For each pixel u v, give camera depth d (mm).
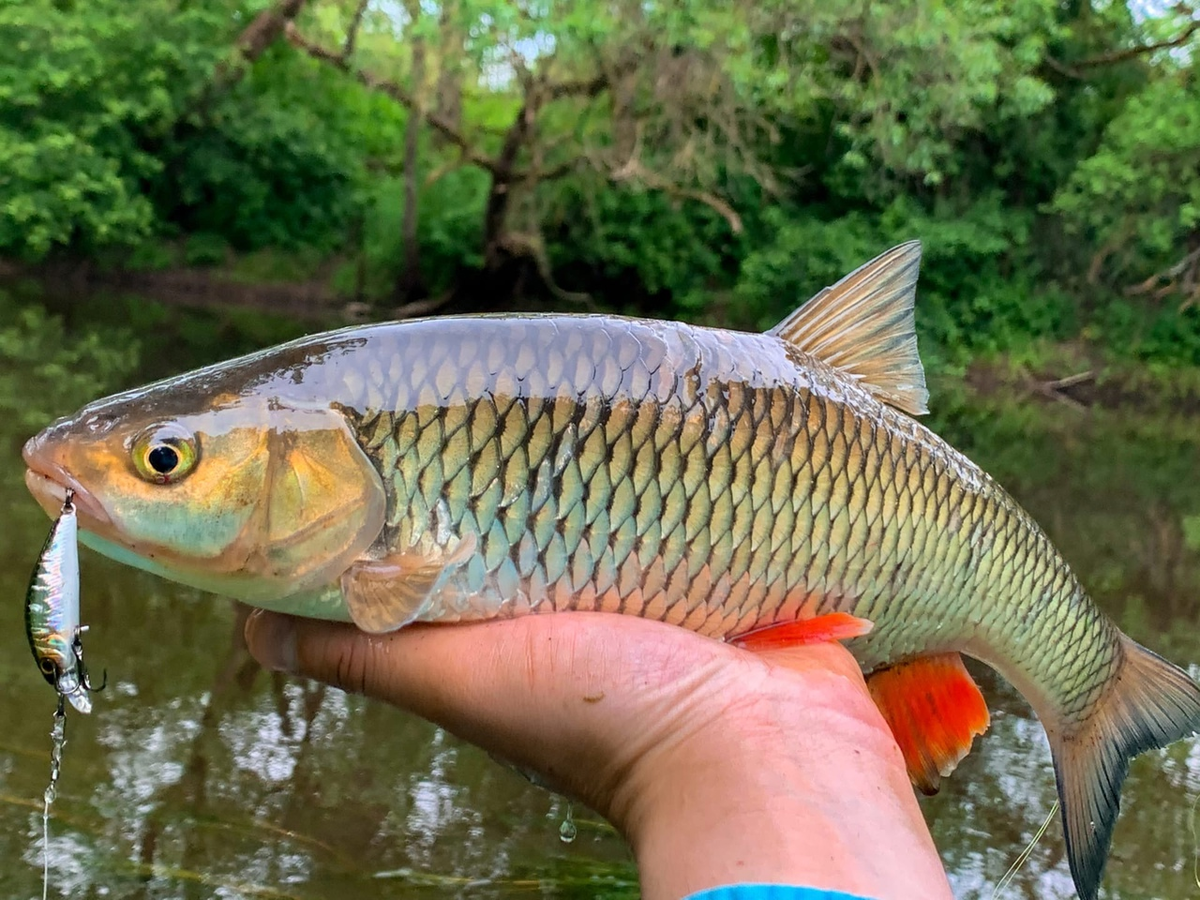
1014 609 355
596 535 290
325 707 605
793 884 209
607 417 290
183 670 621
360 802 524
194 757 547
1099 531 1100
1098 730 380
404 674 290
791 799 232
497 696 276
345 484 281
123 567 745
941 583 338
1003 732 657
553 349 291
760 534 304
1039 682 369
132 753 544
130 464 272
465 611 287
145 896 447
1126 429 1890
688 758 254
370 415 282
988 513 347
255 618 313
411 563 283
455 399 283
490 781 553
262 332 1875
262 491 278
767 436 305
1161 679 385
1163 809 596
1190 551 1037
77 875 456
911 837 229
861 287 337
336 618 292
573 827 522
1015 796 588
